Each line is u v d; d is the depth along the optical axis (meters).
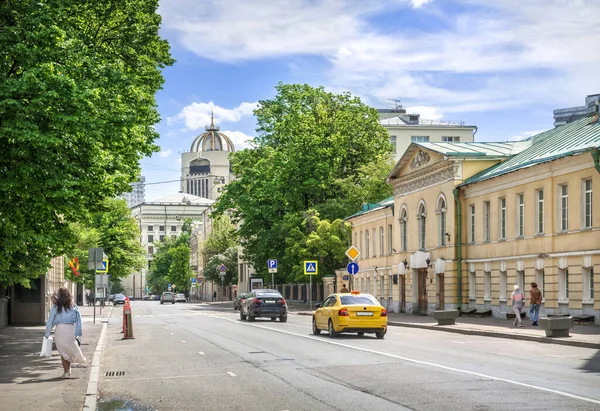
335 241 62.44
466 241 45.50
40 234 21.69
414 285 52.25
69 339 16.64
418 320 43.00
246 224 73.75
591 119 40.62
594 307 33.16
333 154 70.88
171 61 34.72
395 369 17.52
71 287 77.75
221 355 22.47
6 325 39.53
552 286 36.53
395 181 55.12
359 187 68.69
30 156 18.16
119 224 91.56
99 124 19.59
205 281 140.00
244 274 114.12
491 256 42.62
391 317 47.53
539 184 37.88
